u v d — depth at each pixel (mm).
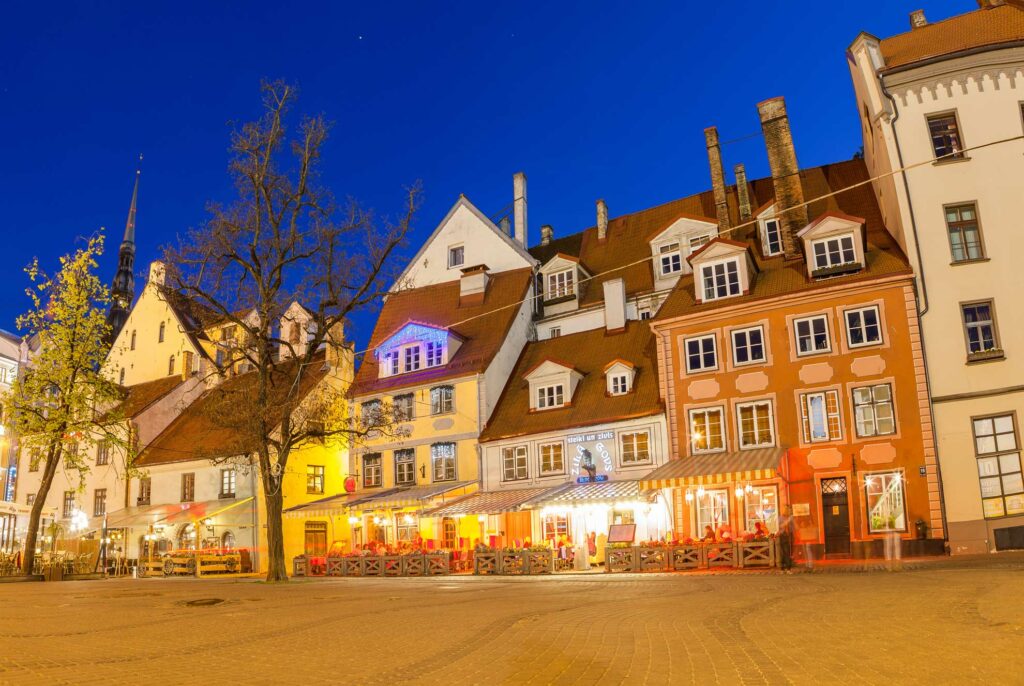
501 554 29250
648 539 32750
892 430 28578
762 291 32188
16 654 10047
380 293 32375
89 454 51781
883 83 30656
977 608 10539
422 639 10500
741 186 40188
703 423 32250
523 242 49219
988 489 26969
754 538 24688
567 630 10672
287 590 22391
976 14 33094
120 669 8766
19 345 57781
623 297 39562
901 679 6641
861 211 35781
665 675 7348
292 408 32500
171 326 55594
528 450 36875
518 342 42250
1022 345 27547
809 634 9273
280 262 31359
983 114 29484
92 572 44156
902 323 29031
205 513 42656
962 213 29203
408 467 40844
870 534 28078
